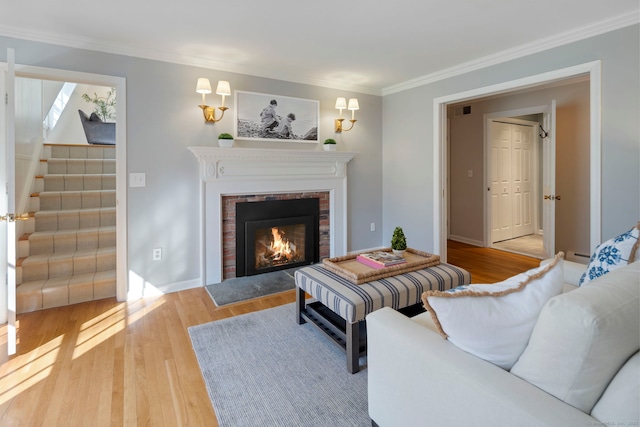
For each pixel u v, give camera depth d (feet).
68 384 6.21
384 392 4.52
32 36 8.68
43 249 10.69
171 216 10.71
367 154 14.85
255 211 12.34
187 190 10.93
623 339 2.82
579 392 2.87
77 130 18.10
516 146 19.02
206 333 8.12
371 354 4.75
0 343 7.69
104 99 18.84
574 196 14.02
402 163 14.34
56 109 17.46
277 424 5.24
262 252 12.85
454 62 11.46
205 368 6.70
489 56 10.85
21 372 6.56
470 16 8.19
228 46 9.89
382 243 15.51
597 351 2.76
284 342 7.70
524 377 3.25
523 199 19.61
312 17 8.16
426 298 3.74
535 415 2.82
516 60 10.38
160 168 10.46
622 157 8.43
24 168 11.17
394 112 14.56
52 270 10.19
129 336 8.00
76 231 11.18
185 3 7.44
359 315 6.33
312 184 13.29
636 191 8.25
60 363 6.88
